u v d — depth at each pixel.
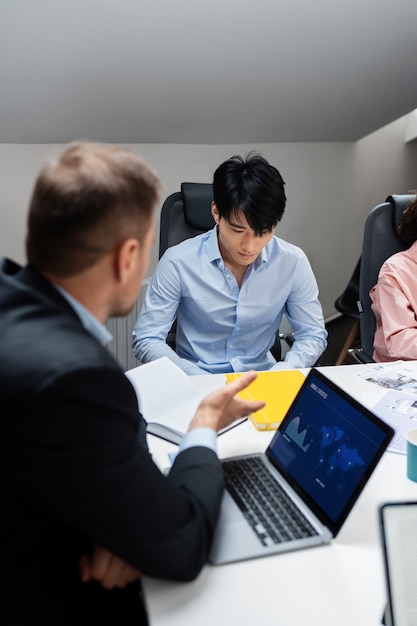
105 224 0.77
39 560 0.80
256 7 2.01
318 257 3.78
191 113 2.59
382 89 2.94
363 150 3.82
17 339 0.73
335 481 0.97
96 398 0.73
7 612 0.77
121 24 1.88
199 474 0.92
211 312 1.83
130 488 0.76
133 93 2.28
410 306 1.90
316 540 0.92
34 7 1.69
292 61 2.40
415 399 1.42
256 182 1.54
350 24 2.27
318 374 1.13
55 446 0.70
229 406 1.09
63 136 2.41
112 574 0.86
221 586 0.84
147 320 1.81
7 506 0.76
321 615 0.79
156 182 0.83
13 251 2.47
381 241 2.06
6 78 1.93
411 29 2.46
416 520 0.76
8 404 0.69
